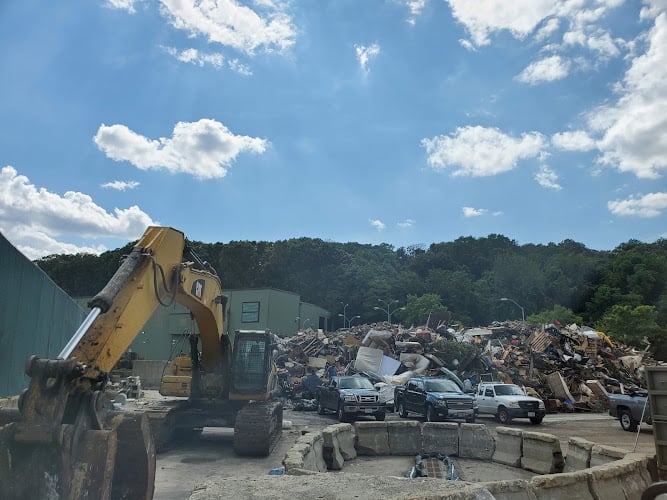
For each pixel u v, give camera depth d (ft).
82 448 15.55
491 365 115.24
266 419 41.96
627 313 224.53
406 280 352.28
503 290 362.53
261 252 341.62
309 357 127.65
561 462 37.93
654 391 26.40
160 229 27.99
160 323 210.59
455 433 45.47
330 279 335.88
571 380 113.09
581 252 432.66
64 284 252.62
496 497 20.83
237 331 47.93
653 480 27.58
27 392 15.31
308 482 19.77
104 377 18.84
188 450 44.60
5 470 14.58
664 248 378.94
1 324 30.01
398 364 113.29
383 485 19.58
